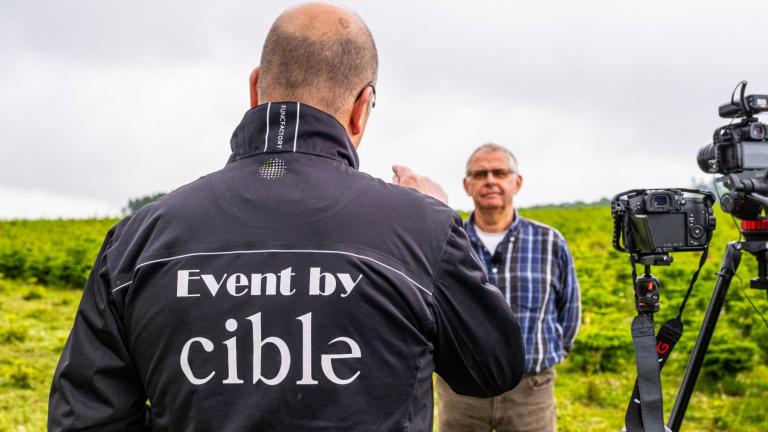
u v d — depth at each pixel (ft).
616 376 27.12
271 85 5.09
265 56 5.13
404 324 4.55
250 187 4.81
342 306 4.45
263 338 4.40
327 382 4.36
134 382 4.77
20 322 36.24
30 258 55.42
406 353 4.55
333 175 4.85
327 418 4.34
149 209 5.00
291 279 4.48
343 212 4.70
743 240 8.54
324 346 4.40
